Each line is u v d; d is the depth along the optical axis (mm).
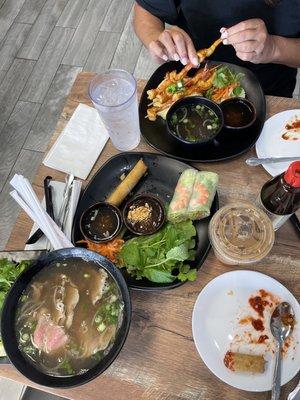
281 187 537
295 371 527
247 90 792
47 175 727
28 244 653
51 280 583
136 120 702
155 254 609
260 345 557
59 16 1882
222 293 590
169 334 575
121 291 553
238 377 529
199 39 971
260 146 718
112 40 1775
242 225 587
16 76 1738
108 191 711
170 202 683
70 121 774
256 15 863
